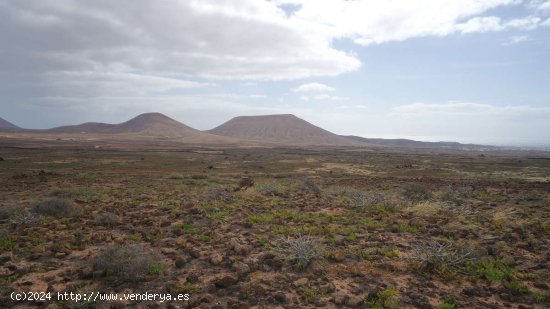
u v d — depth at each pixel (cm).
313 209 1714
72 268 906
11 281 821
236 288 770
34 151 8356
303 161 7706
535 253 1038
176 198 2130
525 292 772
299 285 789
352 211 1675
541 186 3109
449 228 1305
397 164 6894
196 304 695
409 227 1323
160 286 791
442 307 689
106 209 1716
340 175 4662
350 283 812
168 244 1102
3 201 2069
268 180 3531
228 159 7962
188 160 7206
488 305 709
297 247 948
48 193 2417
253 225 1367
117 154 8206
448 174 4828
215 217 1504
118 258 865
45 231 1273
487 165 6675
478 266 916
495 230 1308
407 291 766
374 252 1020
